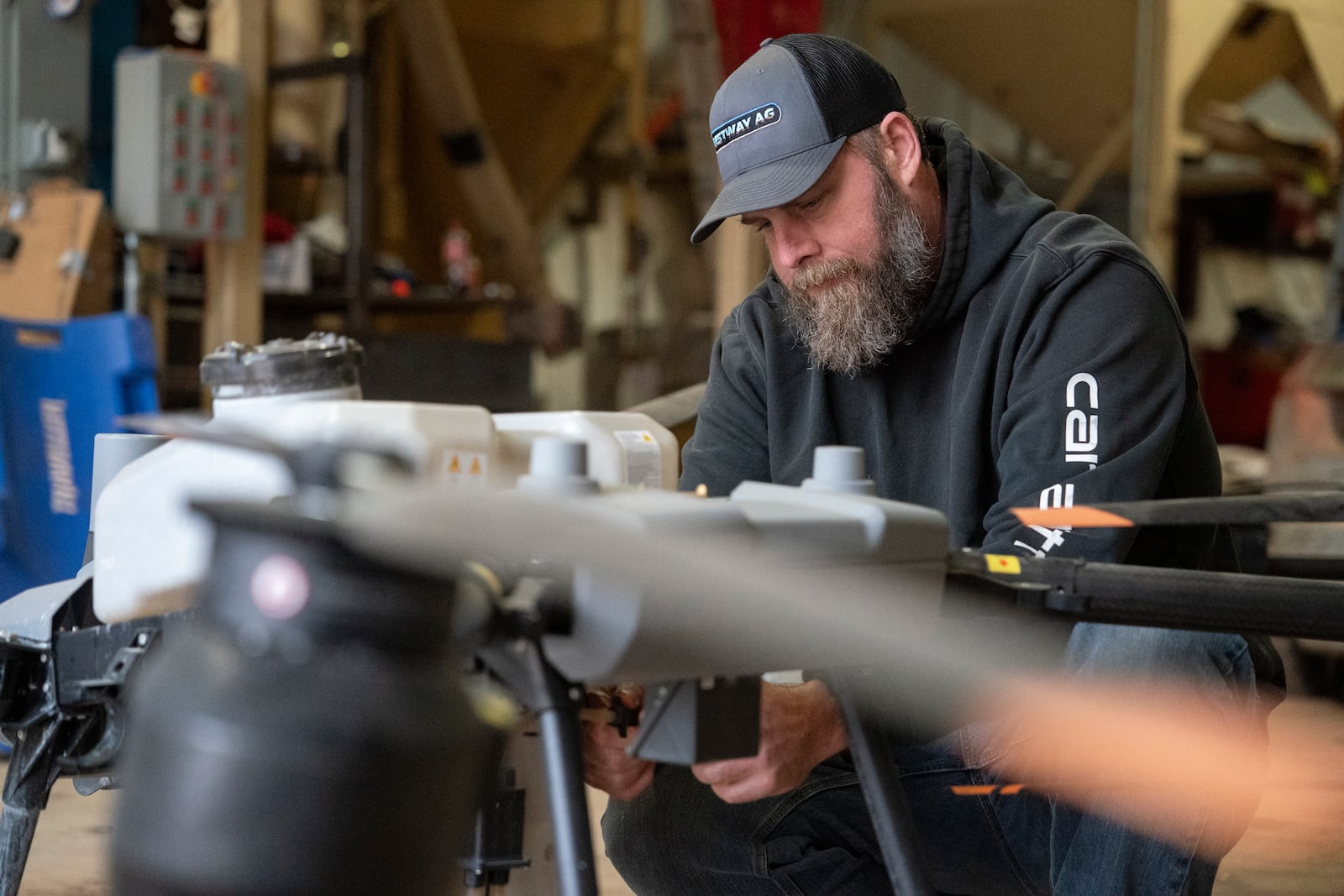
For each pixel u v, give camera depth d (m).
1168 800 1.13
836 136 1.34
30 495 2.85
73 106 3.85
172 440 0.91
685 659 0.64
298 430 0.86
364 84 4.49
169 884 0.45
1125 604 0.82
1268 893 1.93
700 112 5.11
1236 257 8.45
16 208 3.61
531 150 6.93
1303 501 0.83
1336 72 6.78
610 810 1.41
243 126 3.86
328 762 0.45
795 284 1.40
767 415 1.56
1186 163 7.79
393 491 0.51
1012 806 1.25
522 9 6.51
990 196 1.41
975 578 0.85
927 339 1.43
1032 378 1.28
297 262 4.53
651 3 7.57
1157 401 1.26
